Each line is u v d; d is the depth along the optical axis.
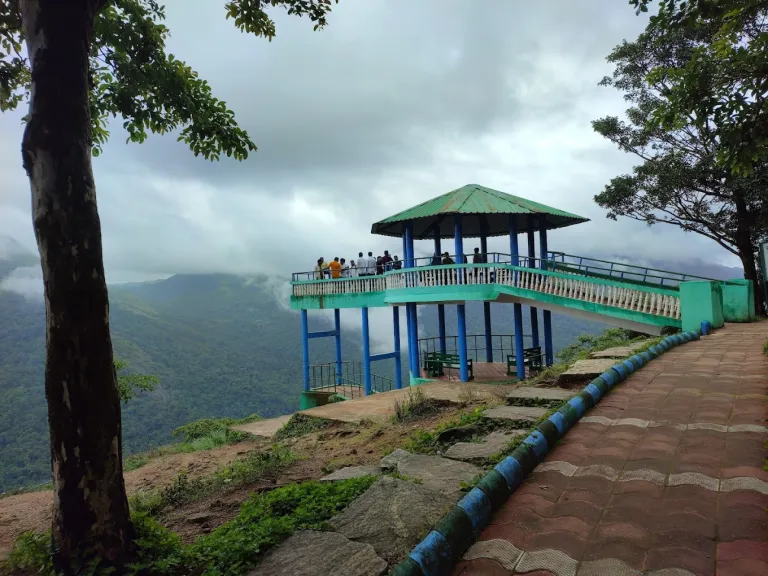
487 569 2.89
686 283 11.82
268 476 6.54
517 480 3.95
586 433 5.04
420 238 21.19
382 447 7.08
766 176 15.87
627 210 21.23
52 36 3.33
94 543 3.30
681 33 17.58
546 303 14.05
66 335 3.26
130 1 5.88
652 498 3.54
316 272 21.22
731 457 4.09
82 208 3.34
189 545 4.17
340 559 3.28
